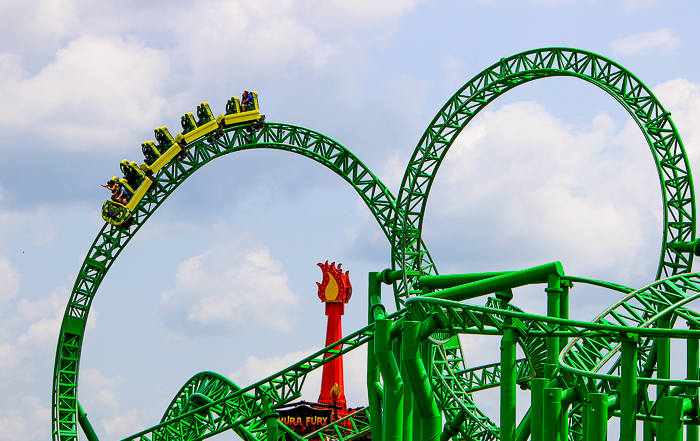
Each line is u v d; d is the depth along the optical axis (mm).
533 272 48594
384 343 53656
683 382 41469
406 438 54375
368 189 77938
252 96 75688
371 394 59219
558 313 48031
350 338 59000
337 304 84000
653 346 51875
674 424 39438
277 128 77750
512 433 46938
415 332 50688
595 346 53594
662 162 61750
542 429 44500
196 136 72188
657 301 50031
